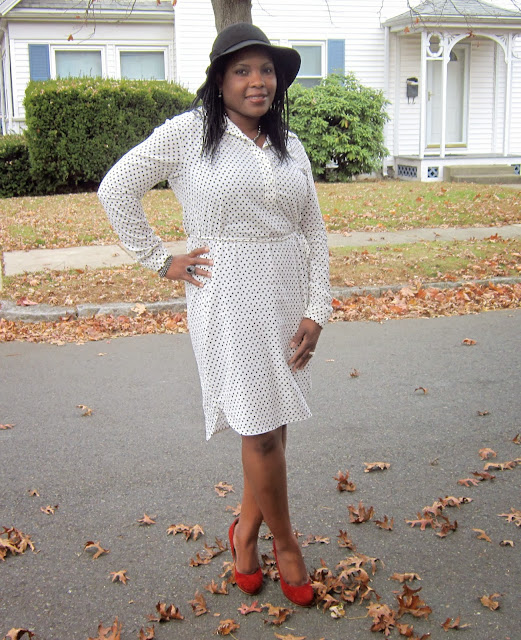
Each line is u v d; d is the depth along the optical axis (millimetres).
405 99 19531
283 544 2900
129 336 7152
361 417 4973
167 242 10945
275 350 2754
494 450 4422
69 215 13047
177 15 18000
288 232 2803
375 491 3914
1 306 7820
